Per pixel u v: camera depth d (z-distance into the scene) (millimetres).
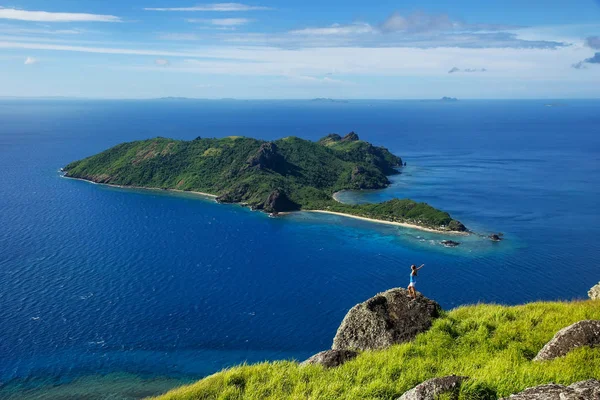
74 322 101688
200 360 89062
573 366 18891
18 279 125000
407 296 30547
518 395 14664
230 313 110062
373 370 22062
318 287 127562
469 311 30047
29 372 82875
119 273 133375
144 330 99938
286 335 100000
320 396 20266
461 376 17594
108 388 78500
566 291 124500
